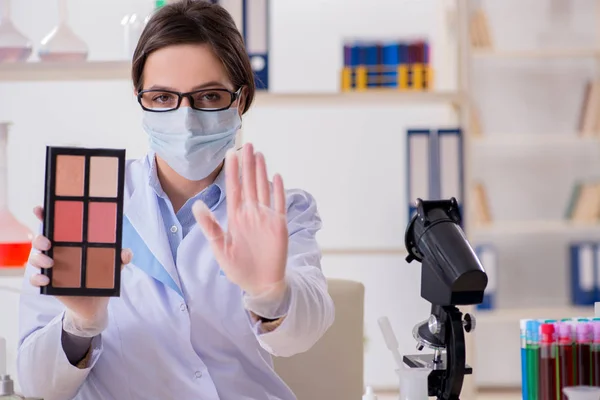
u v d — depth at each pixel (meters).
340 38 4.28
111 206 1.25
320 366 1.88
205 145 1.51
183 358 1.52
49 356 1.39
